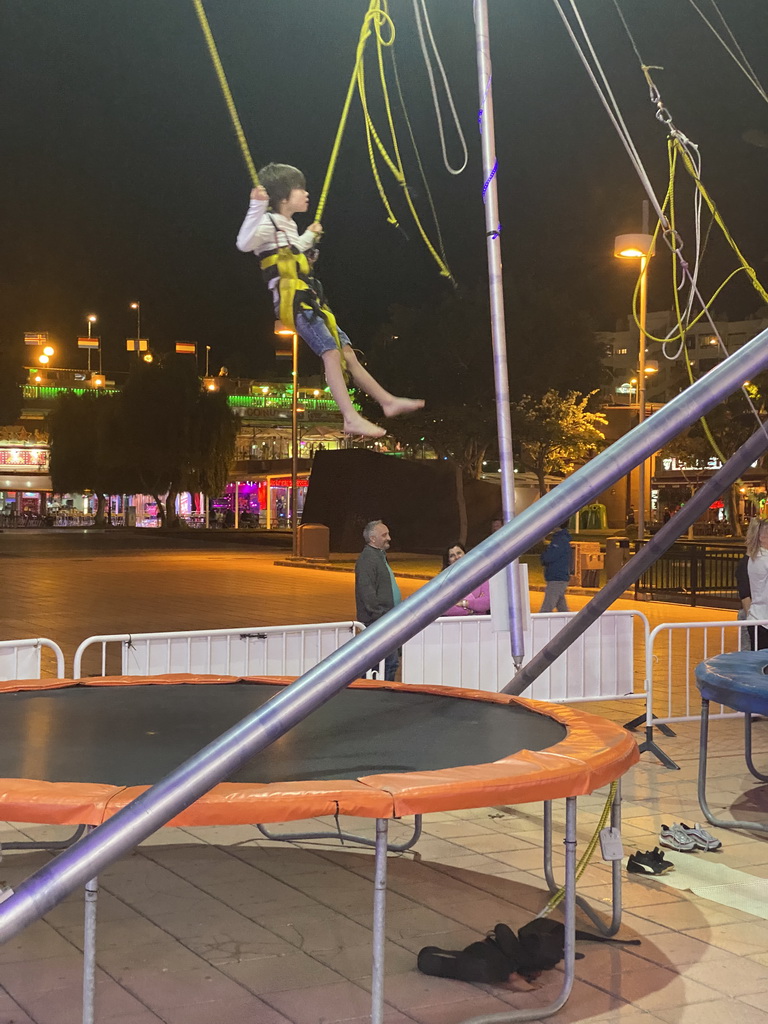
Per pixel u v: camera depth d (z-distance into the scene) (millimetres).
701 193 4953
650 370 24344
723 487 5039
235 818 3285
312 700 2738
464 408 35094
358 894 5172
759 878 5457
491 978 4145
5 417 71938
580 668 9172
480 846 5980
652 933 4691
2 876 5324
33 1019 3820
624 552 24234
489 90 4684
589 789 3848
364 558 9383
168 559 35156
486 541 2875
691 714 9922
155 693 5793
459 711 5285
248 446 77812
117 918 4824
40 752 4270
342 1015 3875
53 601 21219
